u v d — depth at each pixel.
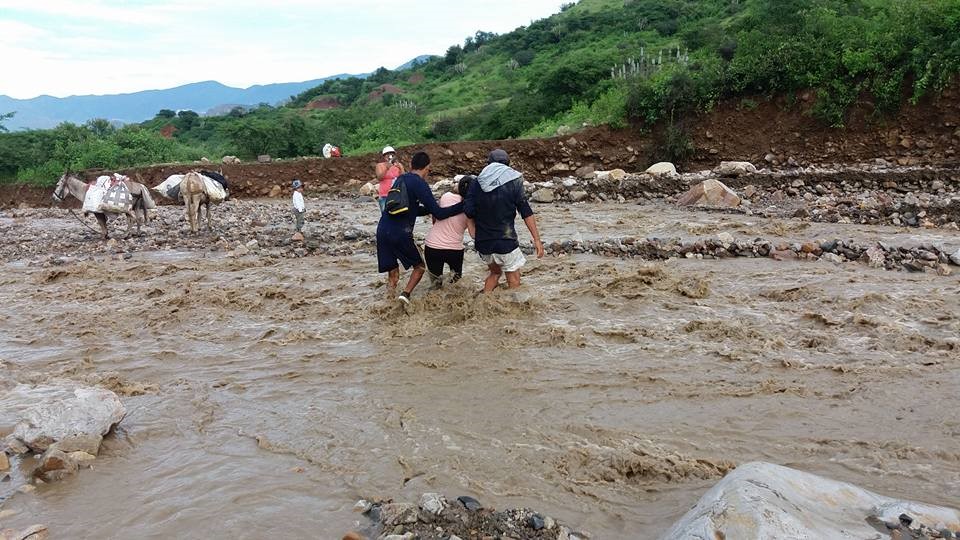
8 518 3.92
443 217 8.10
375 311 7.97
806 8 23.27
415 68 68.44
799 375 5.77
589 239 12.02
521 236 12.90
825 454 4.43
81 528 3.80
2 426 5.07
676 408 5.22
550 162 23.45
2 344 7.43
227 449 4.75
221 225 15.25
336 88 67.94
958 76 19.67
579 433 4.84
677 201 17.00
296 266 10.67
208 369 6.45
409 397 5.57
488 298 7.83
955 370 5.75
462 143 23.88
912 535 3.08
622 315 7.60
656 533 3.61
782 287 8.51
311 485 4.20
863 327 6.90
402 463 4.43
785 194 16.92
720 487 3.37
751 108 22.50
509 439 4.77
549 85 32.00
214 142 49.25
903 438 4.61
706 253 10.48
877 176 17.00
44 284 10.20
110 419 4.97
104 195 13.46
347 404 5.48
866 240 11.26
